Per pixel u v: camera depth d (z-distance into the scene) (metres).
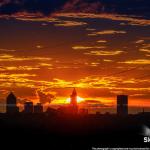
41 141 192.50
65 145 189.12
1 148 185.75
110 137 191.25
